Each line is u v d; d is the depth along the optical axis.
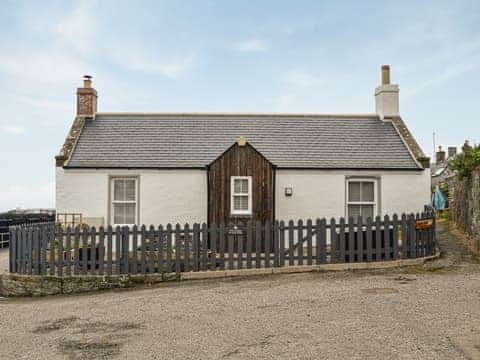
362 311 8.14
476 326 7.07
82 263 12.17
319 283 10.77
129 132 19.27
